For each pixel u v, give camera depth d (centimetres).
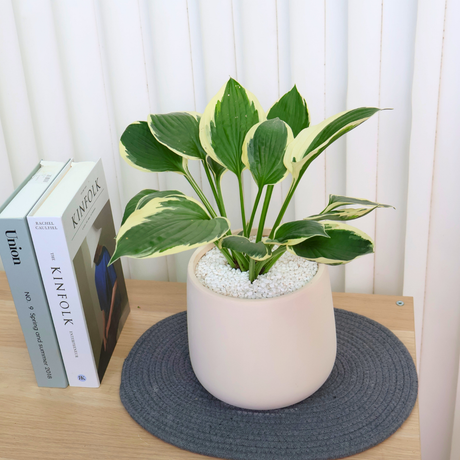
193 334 56
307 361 53
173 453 52
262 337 50
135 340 70
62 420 57
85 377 61
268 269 56
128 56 75
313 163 76
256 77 73
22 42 78
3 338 72
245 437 53
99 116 82
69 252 54
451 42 64
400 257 81
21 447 54
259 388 53
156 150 61
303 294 51
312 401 57
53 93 81
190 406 58
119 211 89
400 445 52
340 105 74
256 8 69
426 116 68
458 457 93
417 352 87
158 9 71
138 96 78
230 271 56
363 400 57
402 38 66
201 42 74
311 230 44
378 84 69
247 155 50
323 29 68
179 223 46
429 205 74
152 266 91
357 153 73
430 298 81
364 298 78
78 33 76
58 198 56
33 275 55
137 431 55
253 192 81
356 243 50
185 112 62
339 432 53
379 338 67
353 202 52
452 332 84
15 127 84
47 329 58
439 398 92
